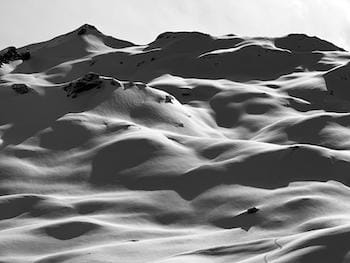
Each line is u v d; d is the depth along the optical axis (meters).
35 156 63.75
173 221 41.94
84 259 28.81
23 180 55.62
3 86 92.75
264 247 25.67
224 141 62.41
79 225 37.81
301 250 22.34
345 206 41.22
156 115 80.25
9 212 44.34
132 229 37.78
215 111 93.06
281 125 77.38
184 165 55.38
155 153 58.94
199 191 47.97
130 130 68.94
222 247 27.22
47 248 34.66
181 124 79.00
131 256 29.66
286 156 53.34
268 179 49.81
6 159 62.06
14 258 32.00
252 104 92.69
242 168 52.03
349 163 52.28
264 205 41.47
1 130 75.44
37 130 73.94
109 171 56.69
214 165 52.84
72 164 60.50
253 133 80.88
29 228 37.81
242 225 38.44
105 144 63.66
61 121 74.44
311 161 52.19
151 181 52.19
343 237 22.53
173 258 26.50
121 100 83.44
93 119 74.62
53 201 45.81
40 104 85.25
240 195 45.34
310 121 74.56
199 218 42.22
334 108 95.38
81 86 87.38
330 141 68.06
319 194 44.09
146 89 87.88
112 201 45.81
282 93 102.75
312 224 34.97
